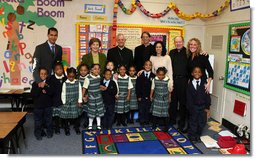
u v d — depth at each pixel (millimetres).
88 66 3279
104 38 3930
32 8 3730
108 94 3287
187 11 4090
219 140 2885
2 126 2186
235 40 3254
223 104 3590
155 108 3316
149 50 3539
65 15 3812
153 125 3410
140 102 3469
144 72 3412
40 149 2721
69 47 3891
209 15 3805
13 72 3867
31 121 3633
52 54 3186
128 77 3387
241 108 3127
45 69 2939
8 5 3678
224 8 3521
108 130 3320
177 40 3271
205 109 3018
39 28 3793
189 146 2859
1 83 3869
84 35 3865
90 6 3838
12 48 3799
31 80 3920
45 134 3146
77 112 3150
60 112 3104
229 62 3400
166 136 3143
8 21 3715
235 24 3244
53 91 3014
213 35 3865
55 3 3762
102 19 3895
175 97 3383
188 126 3238
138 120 3725
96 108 3238
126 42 3977
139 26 3969
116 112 3418
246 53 3029
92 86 3178
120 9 3908
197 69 2939
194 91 2975
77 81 3135
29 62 3871
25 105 3855
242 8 3113
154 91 3361
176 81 3307
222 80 3605
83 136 3109
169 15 4051
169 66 3318
